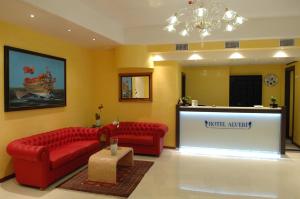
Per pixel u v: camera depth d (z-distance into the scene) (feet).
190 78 28.14
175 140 19.70
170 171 14.38
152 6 13.75
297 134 20.99
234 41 17.22
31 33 14.20
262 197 11.03
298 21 15.57
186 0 12.81
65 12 11.98
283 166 15.31
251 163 15.92
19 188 11.94
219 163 15.93
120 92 20.79
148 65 19.13
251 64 25.84
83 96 19.84
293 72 22.53
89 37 16.17
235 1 12.81
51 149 14.19
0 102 12.34
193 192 11.54
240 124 18.16
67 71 17.67
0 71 12.30
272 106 18.11
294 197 11.03
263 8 13.98
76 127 17.78
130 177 13.33
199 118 19.04
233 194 11.34
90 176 12.82
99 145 16.83
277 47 16.75
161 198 10.90
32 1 9.98
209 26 11.35
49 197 11.00
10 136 12.98
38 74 14.67
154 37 18.13
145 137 17.67
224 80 27.27
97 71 21.26
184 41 17.48
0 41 12.27
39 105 14.76
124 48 18.84
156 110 20.10
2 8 10.50
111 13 15.08
